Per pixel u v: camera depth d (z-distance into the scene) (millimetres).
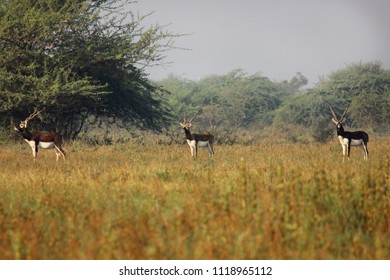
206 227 28734
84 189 41281
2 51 117562
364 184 36469
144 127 151625
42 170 61844
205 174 48750
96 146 111750
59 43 123312
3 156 87062
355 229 31594
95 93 118750
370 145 112938
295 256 26781
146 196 39125
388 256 27203
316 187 35750
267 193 35500
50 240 28844
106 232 27969
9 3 124188
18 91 117875
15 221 31250
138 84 146000
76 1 123875
